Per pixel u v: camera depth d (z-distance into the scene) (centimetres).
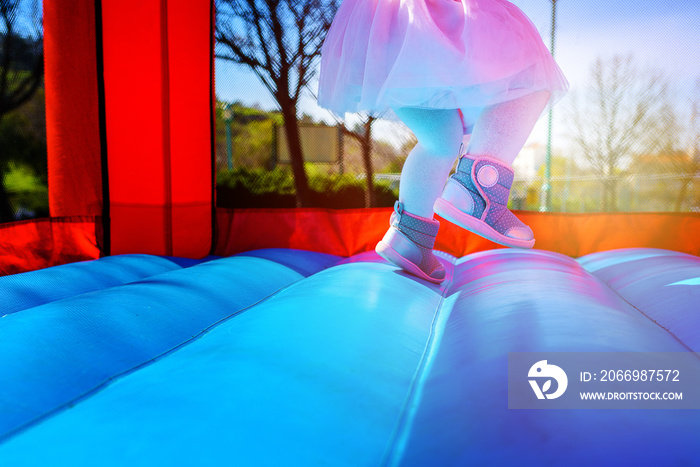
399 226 187
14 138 251
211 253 294
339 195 287
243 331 122
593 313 123
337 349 108
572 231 268
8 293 168
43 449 72
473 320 131
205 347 115
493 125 152
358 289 162
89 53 275
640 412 73
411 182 180
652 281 176
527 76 147
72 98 271
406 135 281
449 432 73
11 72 250
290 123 288
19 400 92
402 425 81
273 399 84
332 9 280
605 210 264
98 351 116
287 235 290
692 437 66
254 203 293
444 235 282
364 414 83
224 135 292
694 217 251
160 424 77
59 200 266
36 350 110
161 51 271
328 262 265
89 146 278
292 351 106
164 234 279
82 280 195
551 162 269
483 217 153
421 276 192
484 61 138
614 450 63
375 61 150
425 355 118
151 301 150
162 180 276
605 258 240
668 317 136
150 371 103
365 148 284
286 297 158
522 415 74
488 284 173
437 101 150
